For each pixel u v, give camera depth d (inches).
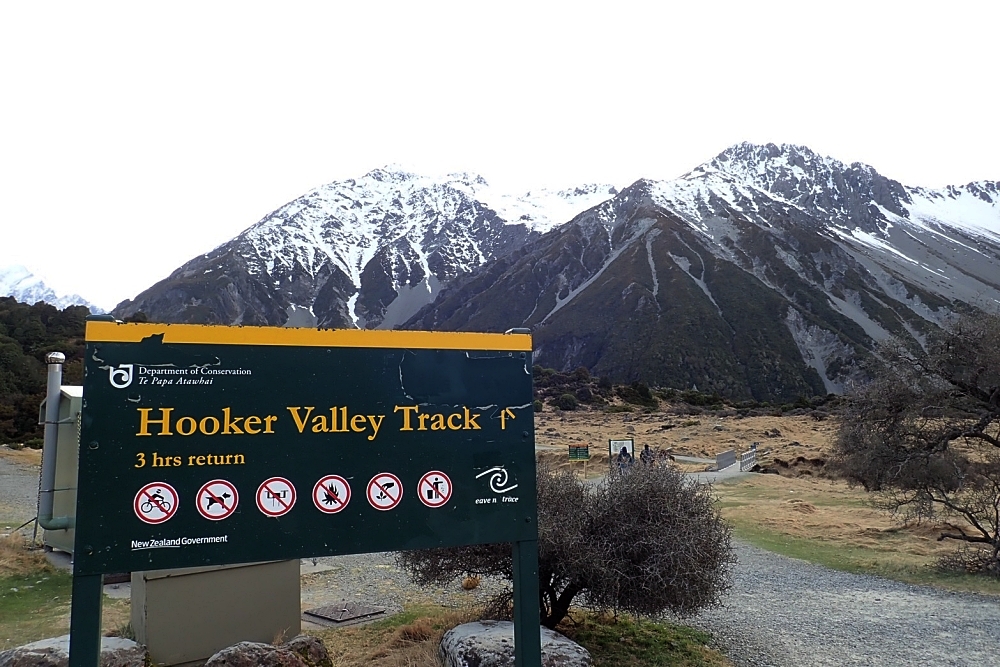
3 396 1738.4
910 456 590.2
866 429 620.7
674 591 263.6
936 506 782.5
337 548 192.4
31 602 370.9
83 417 175.9
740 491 1041.5
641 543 267.1
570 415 2977.4
